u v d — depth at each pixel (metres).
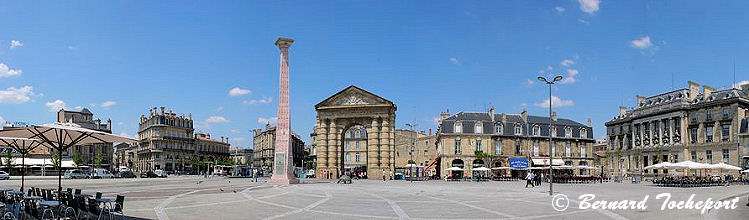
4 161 93.75
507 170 96.06
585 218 21.38
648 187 51.59
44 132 20.61
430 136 108.62
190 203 27.50
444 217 21.59
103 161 129.75
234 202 28.50
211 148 165.62
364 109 79.56
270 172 140.38
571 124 105.25
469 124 97.12
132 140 21.08
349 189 42.41
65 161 105.00
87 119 130.62
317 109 81.75
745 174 74.69
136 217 20.48
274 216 21.61
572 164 103.00
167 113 148.88
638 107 99.50
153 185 51.34
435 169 100.50
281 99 54.88
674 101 89.31
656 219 21.14
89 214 16.75
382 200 30.52
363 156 123.62
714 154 81.69
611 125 106.62
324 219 20.67
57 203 17.31
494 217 21.67
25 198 18.39
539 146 101.00
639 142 96.69
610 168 104.94
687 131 87.00
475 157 95.56
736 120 79.12
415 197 33.19
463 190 41.91
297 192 38.03
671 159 88.44
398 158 119.94
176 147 146.38
